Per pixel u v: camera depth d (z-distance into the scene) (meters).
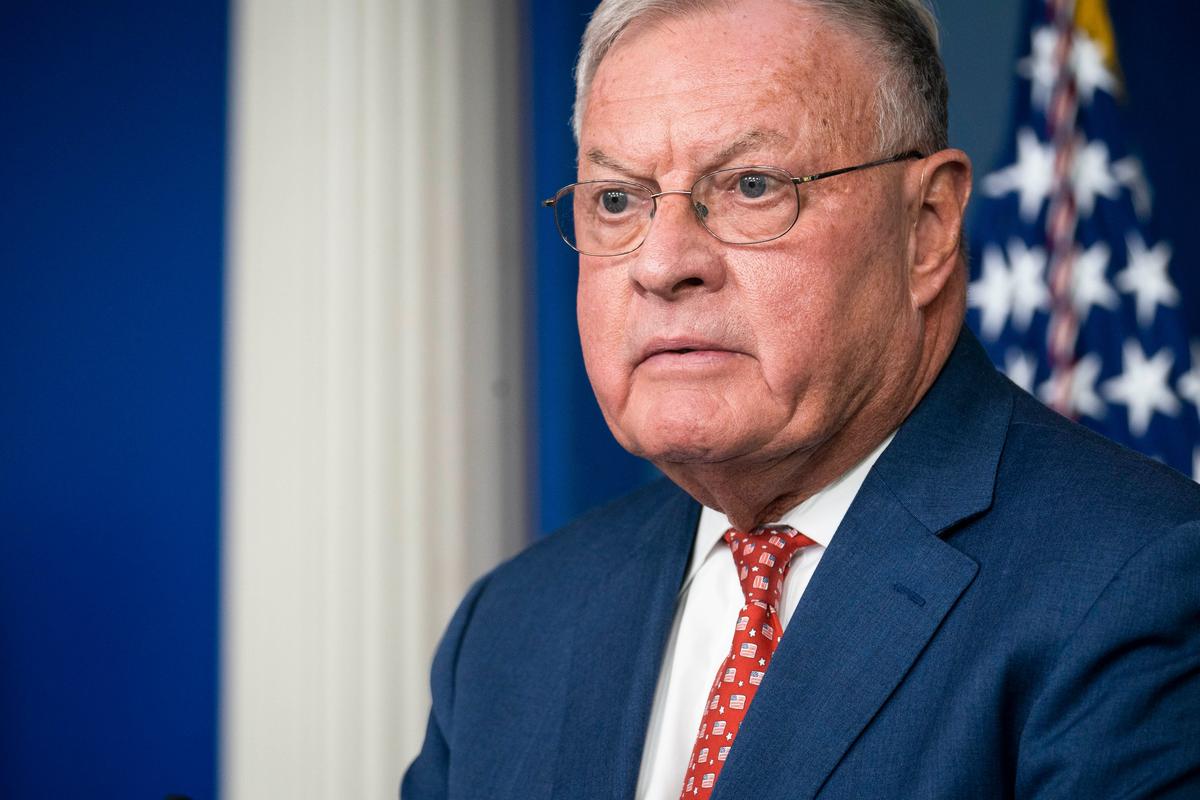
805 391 1.18
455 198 2.97
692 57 1.19
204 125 3.46
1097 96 2.91
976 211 2.92
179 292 3.43
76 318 3.49
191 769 3.37
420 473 2.88
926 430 1.25
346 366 2.86
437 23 2.99
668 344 1.18
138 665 3.41
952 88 3.04
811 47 1.19
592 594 1.42
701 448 1.18
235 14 3.18
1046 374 2.80
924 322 1.28
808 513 1.28
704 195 1.18
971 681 1.07
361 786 2.79
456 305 2.95
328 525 2.84
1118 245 2.85
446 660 1.51
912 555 1.16
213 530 3.38
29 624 3.46
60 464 3.48
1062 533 1.11
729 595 1.32
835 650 1.14
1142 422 2.78
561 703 1.35
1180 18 3.16
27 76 3.55
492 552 2.95
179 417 3.42
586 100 1.31
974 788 1.04
